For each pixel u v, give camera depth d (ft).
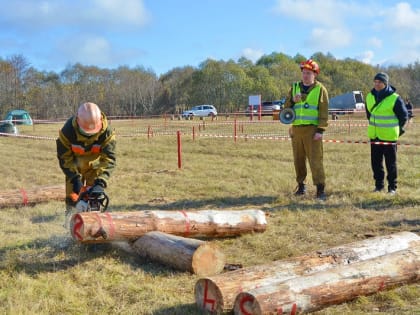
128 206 26.73
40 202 26.99
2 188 33.63
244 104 204.23
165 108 213.66
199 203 27.43
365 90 214.69
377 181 28.55
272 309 11.77
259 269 13.80
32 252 18.11
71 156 19.04
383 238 16.40
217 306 12.62
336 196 27.48
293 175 35.19
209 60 209.67
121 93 207.31
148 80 216.13
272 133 74.84
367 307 13.16
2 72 178.29
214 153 52.70
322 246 19.19
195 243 16.10
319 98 26.76
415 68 221.25
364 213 23.67
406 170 35.83
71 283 15.29
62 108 185.98
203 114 152.15
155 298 14.02
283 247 18.94
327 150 51.52
